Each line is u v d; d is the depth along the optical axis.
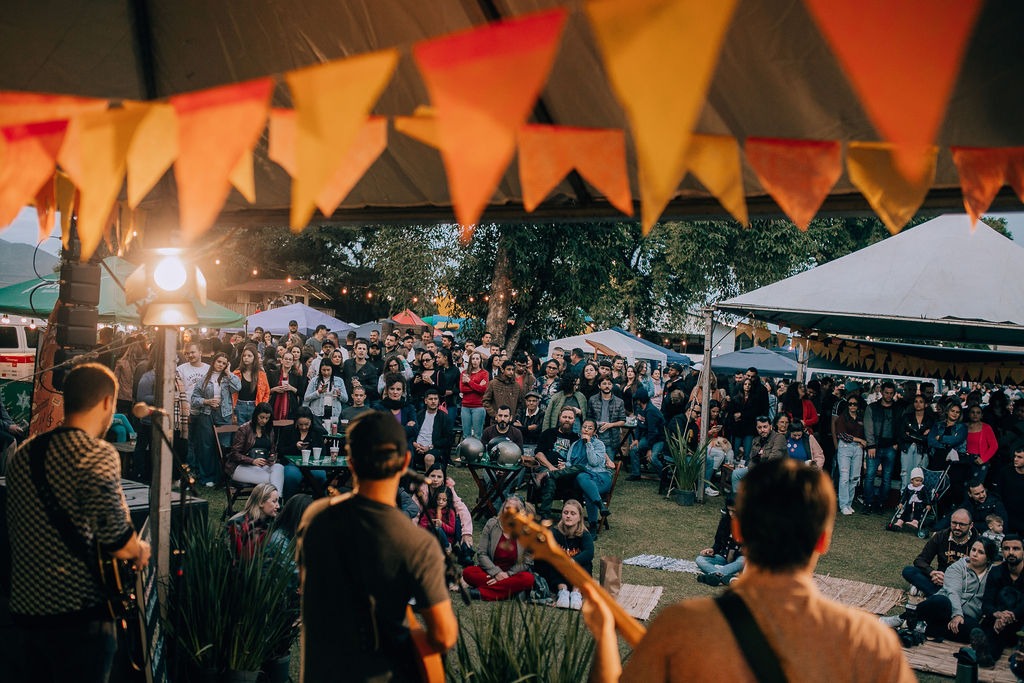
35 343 12.58
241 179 1.70
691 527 9.03
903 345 13.91
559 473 8.34
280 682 4.12
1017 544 5.72
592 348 19.67
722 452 10.97
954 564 5.97
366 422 2.44
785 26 2.52
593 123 3.41
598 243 19.34
